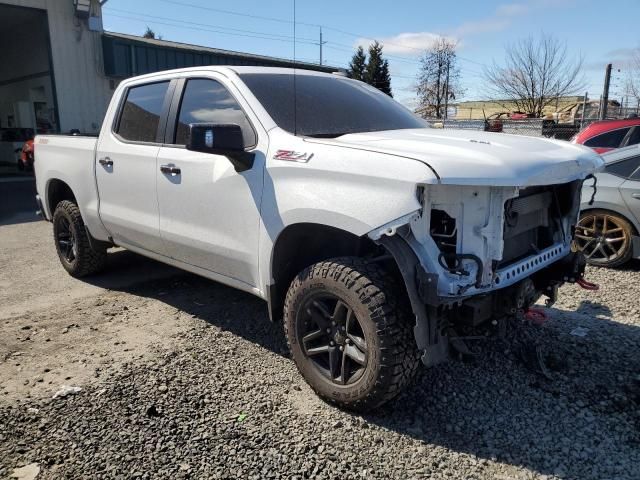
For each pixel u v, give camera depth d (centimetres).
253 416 302
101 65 1977
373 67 5422
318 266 303
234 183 344
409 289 266
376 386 282
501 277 284
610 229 600
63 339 403
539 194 324
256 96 355
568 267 353
